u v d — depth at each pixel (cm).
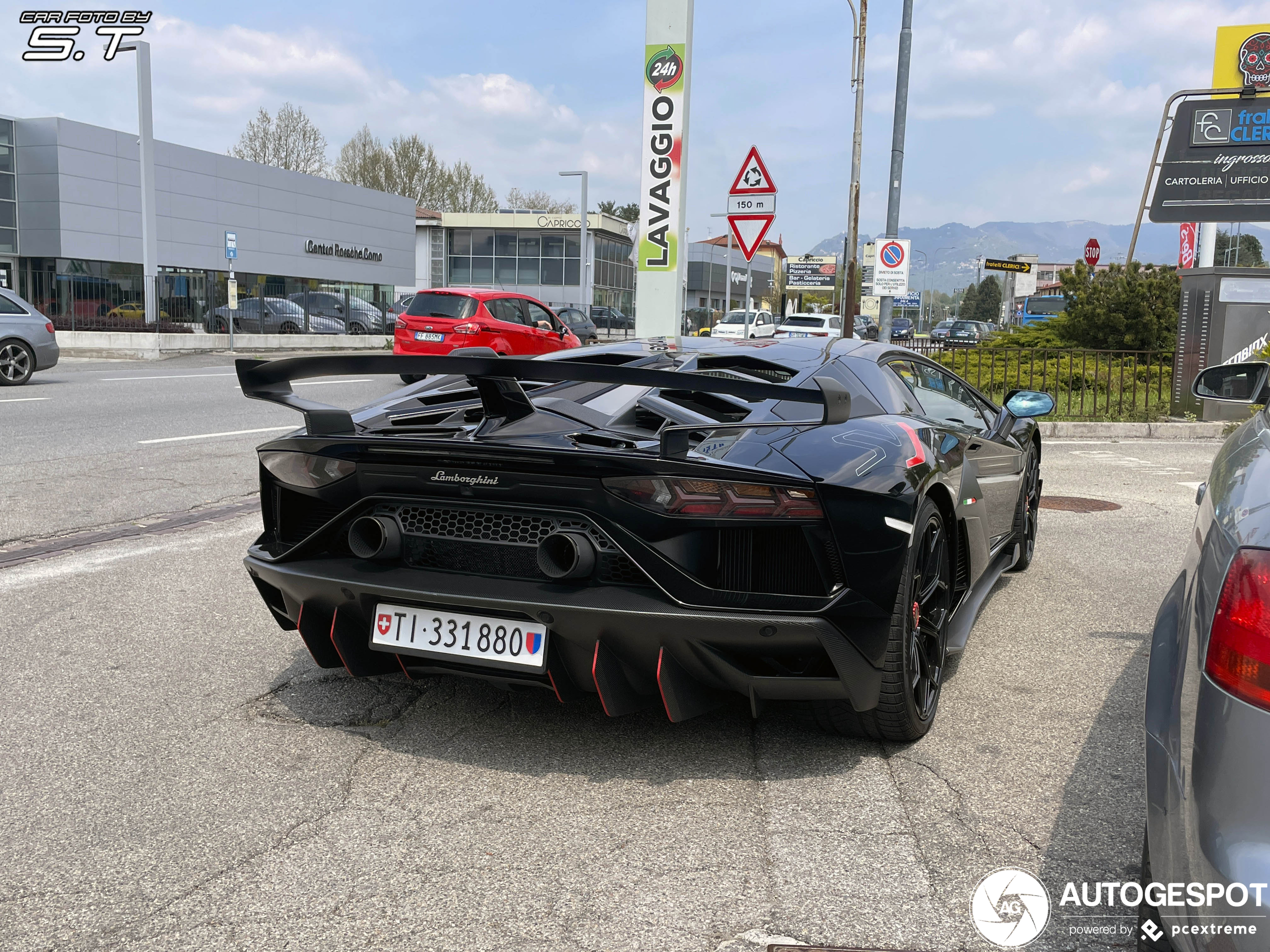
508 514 265
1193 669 151
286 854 230
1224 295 1223
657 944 197
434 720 309
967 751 290
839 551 251
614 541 249
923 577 291
